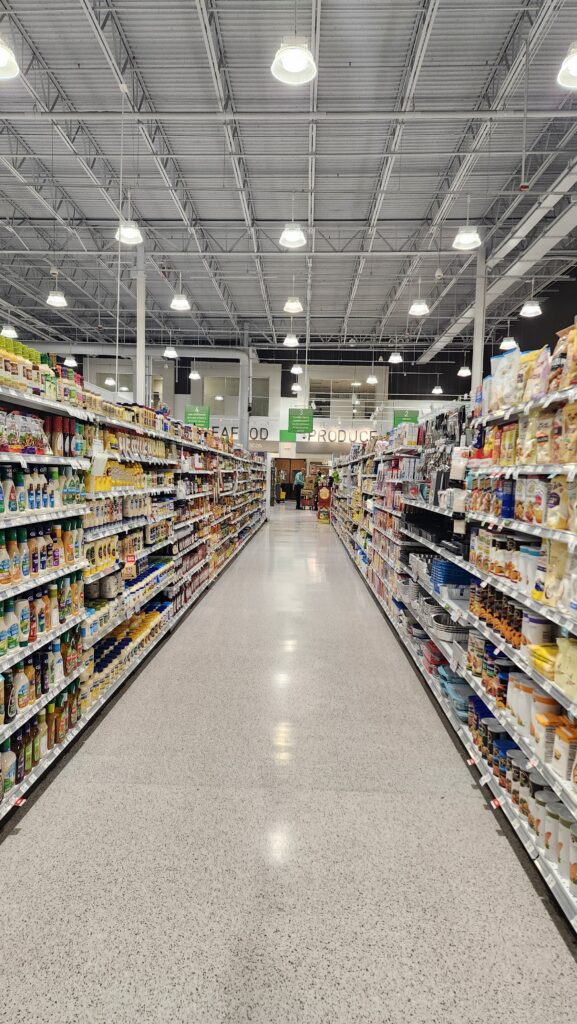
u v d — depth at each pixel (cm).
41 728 265
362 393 2392
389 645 505
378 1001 158
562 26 554
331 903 193
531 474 244
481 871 212
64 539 292
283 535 1470
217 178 893
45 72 635
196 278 1387
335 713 354
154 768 282
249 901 193
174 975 164
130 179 901
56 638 281
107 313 1761
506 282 1259
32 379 252
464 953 174
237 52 602
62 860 213
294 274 1337
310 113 610
